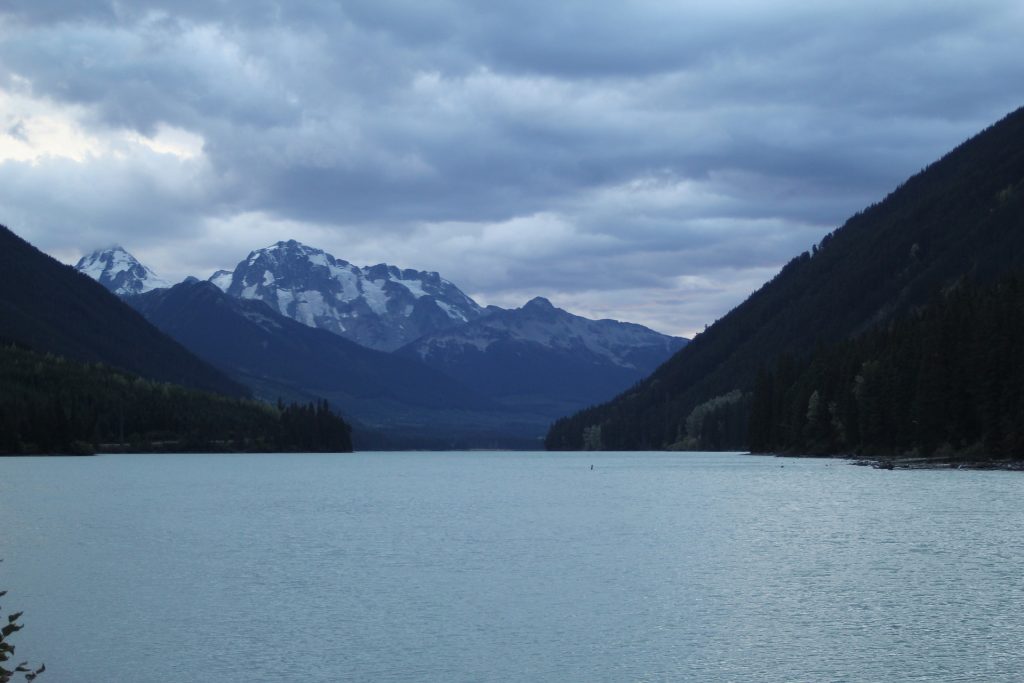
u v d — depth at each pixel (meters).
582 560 79.69
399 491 165.88
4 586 69.81
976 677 47.12
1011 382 172.75
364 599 64.69
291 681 47.78
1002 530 92.44
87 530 102.44
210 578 72.50
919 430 192.00
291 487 175.75
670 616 59.22
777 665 49.22
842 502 121.31
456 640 54.44
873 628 55.69
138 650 53.00
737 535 93.31
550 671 48.88
